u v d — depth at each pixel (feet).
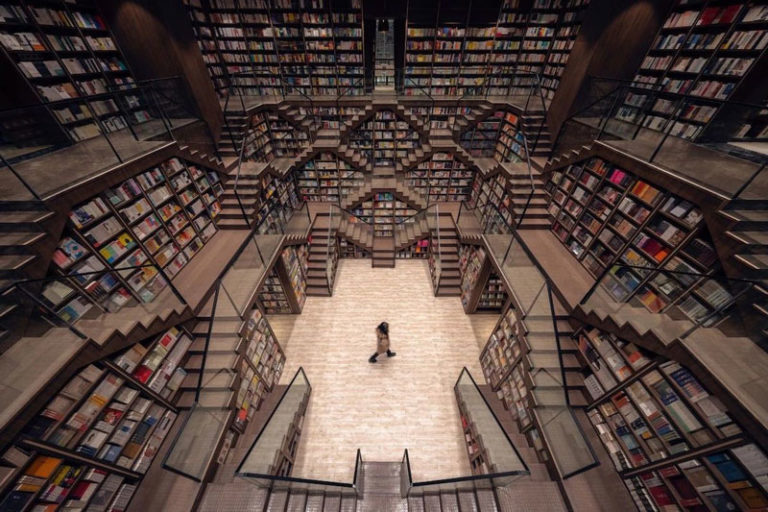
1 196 12.35
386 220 39.06
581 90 26.45
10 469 9.44
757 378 10.54
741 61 18.71
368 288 34.47
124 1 22.20
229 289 18.76
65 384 11.39
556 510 13.75
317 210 38.81
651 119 20.90
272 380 23.38
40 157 15.06
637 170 17.93
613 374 15.43
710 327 12.08
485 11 32.89
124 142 19.17
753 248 12.12
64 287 12.92
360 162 37.52
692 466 11.33
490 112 35.27
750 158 15.93
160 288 16.80
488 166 34.83
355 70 36.88
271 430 17.16
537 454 17.03
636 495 13.38
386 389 24.25
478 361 26.61
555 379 16.24
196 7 30.94
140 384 14.42
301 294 31.71
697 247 14.47
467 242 31.07
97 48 22.74
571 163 24.73
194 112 26.53
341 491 15.14
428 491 14.89
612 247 19.85
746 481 9.82
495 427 17.12
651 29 23.39
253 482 13.58
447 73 37.24
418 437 21.18
